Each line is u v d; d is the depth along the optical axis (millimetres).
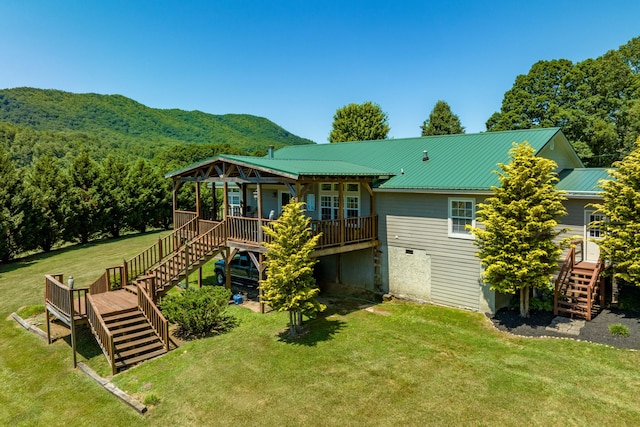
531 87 32781
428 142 18969
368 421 7785
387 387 8922
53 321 14297
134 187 34438
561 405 7926
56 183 28500
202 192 40312
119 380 9930
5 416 8906
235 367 10133
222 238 15469
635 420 7375
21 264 24406
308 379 9406
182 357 10883
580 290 12758
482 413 7832
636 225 11164
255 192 23297
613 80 29125
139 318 12078
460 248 14227
